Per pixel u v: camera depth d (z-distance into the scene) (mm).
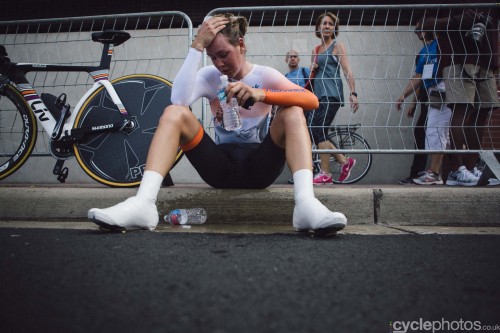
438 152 3109
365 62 5141
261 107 2371
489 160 3082
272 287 1095
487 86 3619
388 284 1137
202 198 2543
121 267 1289
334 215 1840
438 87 3850
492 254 1545
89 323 869
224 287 1092
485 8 3340
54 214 2664
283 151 2271
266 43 4586
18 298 1021
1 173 3057
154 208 2055
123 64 4957
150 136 2873
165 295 1030
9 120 3705
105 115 2898
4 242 1709
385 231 2209
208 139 2314
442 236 2014
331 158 5363
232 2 5508
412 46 5156
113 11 5609
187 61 2193
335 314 916
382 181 5598
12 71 2988
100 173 2846
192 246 1646
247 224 2492
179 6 5539
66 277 1188
